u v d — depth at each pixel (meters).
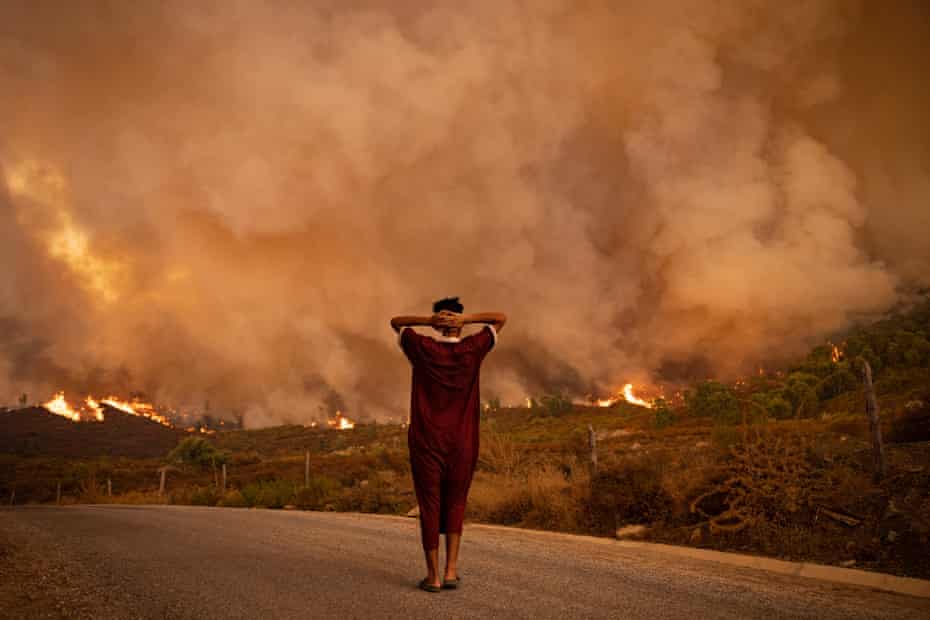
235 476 58.66
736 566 5.93
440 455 4.41
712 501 8.26
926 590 4.81
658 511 8.77
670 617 3.87
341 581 5.01
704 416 89.44
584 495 9.78
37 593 5.24
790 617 3.91
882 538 6.32
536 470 11.65
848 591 4.75
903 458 8.43
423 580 4.67
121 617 4.19
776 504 7.47
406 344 4.41
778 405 66.44
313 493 19.22
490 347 4.47
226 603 4.36
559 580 5.07
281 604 4.25
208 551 7.18
